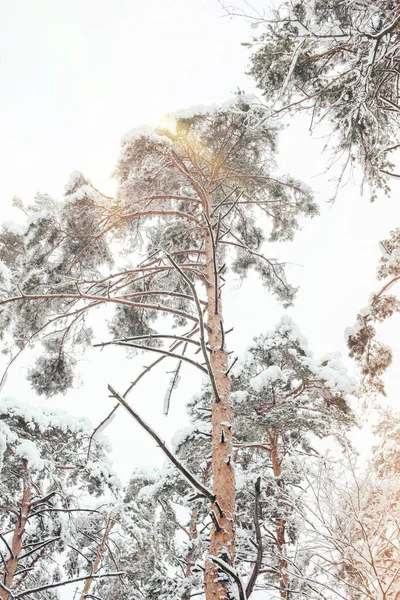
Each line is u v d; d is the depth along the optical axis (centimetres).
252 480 884
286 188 1005
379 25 516
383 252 846
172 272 944
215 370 601
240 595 215
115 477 1234
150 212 810
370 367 868
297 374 1052
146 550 1234
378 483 514
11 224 1049
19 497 1156
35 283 753
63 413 1249
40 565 1209
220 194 1027
